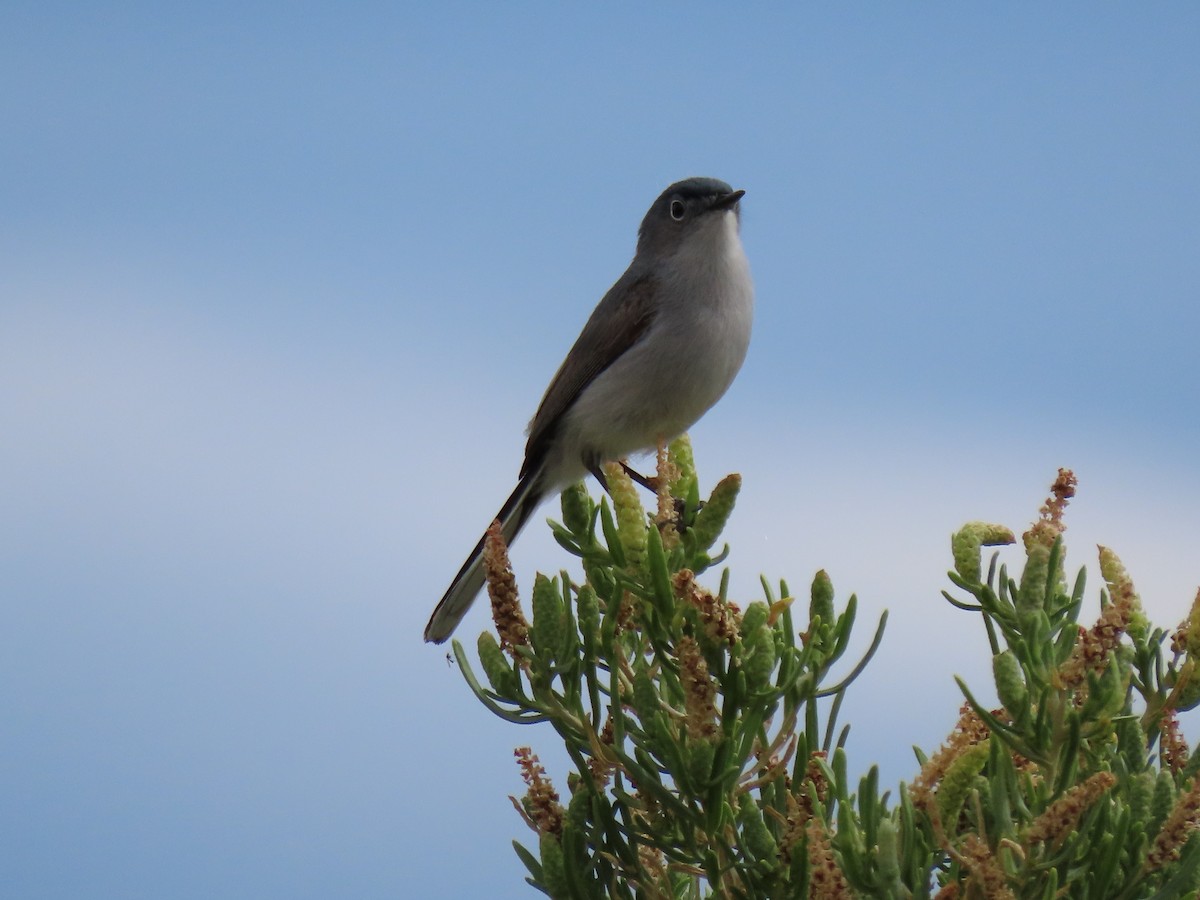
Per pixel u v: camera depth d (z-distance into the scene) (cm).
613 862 604
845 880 524
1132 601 530
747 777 612
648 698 582
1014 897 520
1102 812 520
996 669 541
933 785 554
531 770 604
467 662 610
